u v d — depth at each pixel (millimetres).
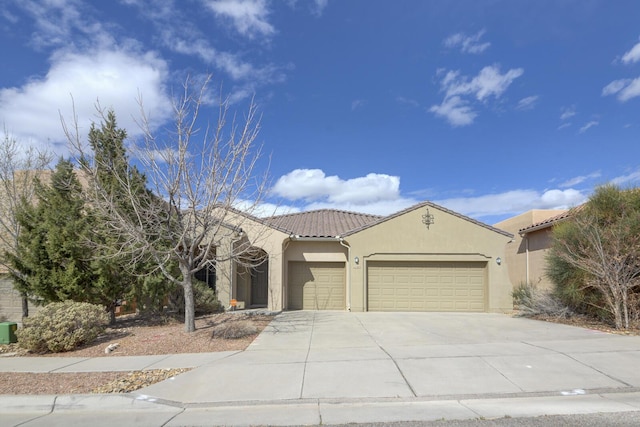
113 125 13445
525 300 15555
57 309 11055
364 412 6148
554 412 5898
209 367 8297
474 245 18031
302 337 11188
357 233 18188
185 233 11656
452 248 18031
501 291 17750
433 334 11406
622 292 11859
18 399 6840
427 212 18219
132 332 12508
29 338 10078
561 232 13750
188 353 9680
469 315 16266
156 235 12477
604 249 12133
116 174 12102
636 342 9633
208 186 11609
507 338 10570
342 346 9938
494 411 6031
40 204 13328
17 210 13938
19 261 12938
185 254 11773
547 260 14656
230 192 11867
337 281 19016
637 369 7594
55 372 8469
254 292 20156
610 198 13148
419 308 17984
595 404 6195
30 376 8211
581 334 10914
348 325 13289
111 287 13164
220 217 12898
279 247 18016
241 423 5848
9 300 16688
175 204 11617
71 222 12773
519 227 22922
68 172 13406
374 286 18141
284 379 7492
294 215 23453
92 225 12992
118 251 12336
